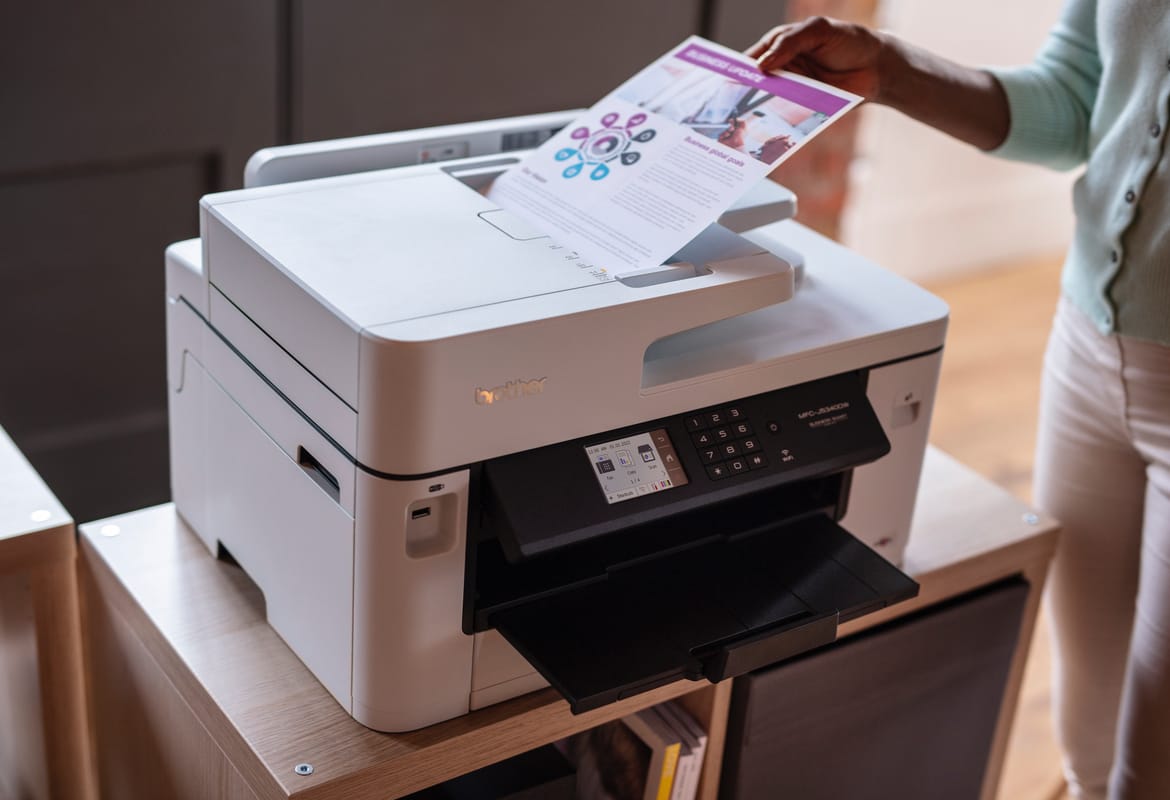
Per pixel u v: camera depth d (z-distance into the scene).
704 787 1.16
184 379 1.13
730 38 2.34
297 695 1.00
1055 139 1.28
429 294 0.89
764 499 1.12
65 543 1.12
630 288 0.93
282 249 0.94
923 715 1.27
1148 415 1.20
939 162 3.16
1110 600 1.36
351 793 0.94
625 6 2.20
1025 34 3.09
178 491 1.21
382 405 0.84
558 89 2.20
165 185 1.90
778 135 1.01
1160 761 1.24
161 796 1.18
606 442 0.94
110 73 1.76
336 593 0.95
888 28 2.86
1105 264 1.20
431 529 0.91
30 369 1.90
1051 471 1.36
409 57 2.00
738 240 1.04
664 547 1.04
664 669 0.93
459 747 0.98
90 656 1.29
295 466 0.96
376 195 1.05
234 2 1.81
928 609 1.22
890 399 1.11
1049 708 1.95
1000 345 3.04
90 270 1.89
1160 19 1.10
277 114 1.93
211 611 1.09
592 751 1.21
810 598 1.00
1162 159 1.12
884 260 3.19
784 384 1.03
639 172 1.04
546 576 1.00
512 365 0.87
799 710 1.15
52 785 1.24
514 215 1.04
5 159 1.73
